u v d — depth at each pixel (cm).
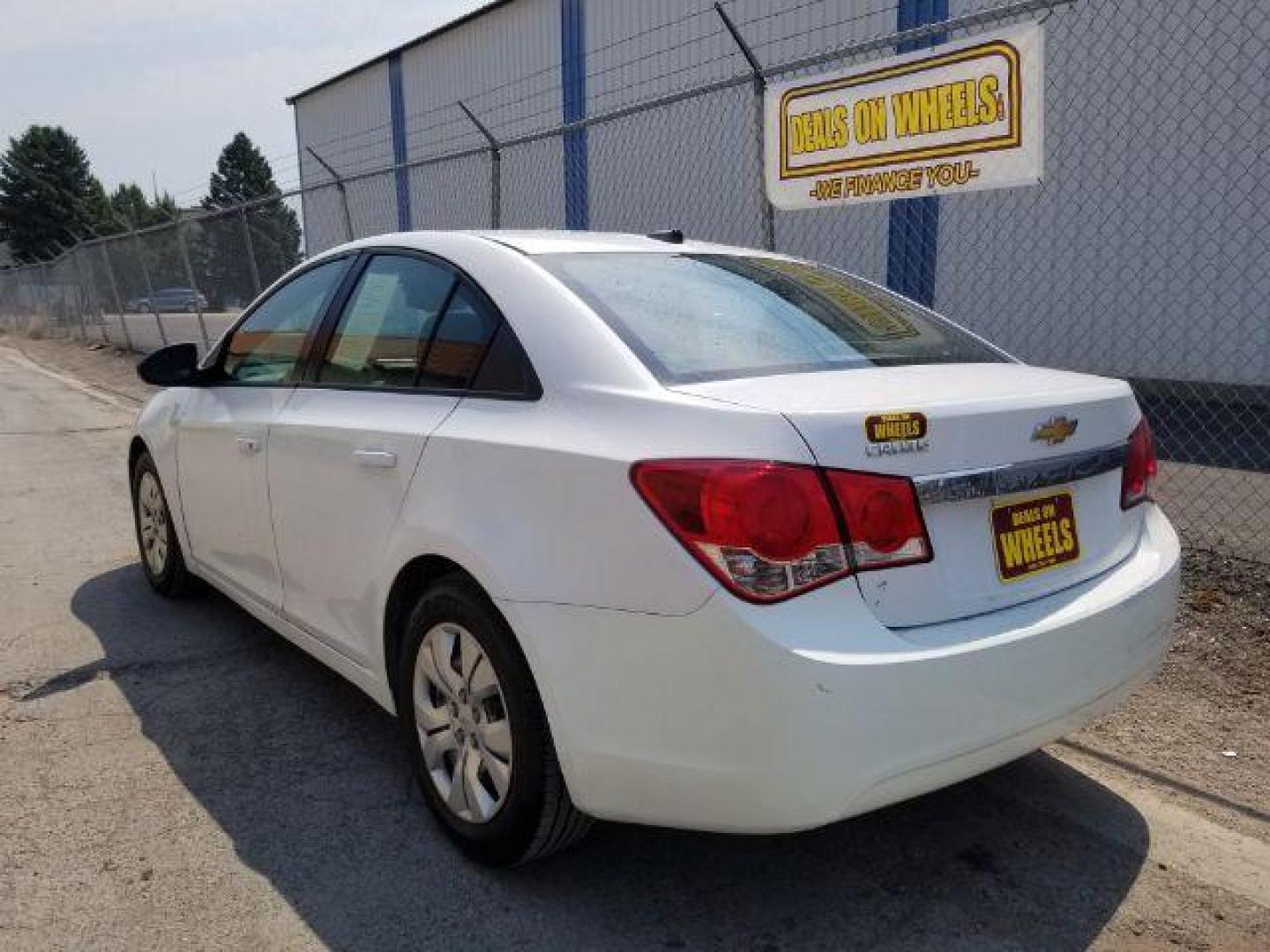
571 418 250
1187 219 891
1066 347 976
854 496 220
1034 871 276
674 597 219
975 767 234
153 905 261
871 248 1091
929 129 548
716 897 266
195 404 428
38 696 387
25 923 254
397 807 308
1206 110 869
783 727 210
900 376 262
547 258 300
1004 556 245
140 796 314
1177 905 261
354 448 310
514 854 265
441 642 279
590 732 235
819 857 283
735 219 1227
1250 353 866
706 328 278
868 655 214
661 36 1321
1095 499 271
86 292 2359
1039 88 495
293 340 379
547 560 241
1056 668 240
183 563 472
